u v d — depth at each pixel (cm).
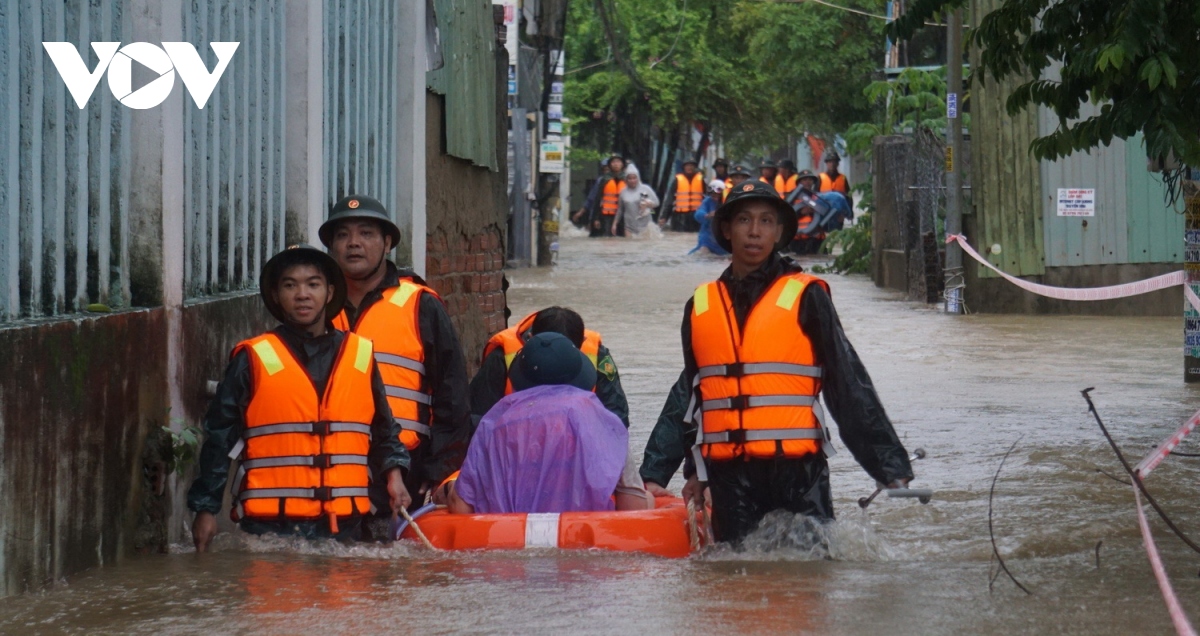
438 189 1792
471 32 1922
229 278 1167
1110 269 3303
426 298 1145
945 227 3419
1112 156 3291
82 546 888
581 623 746
